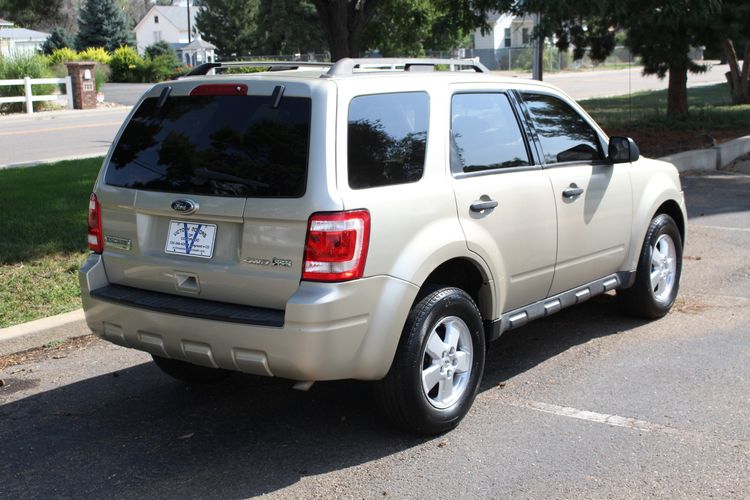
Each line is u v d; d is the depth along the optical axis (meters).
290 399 5.39
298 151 4.23
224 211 4.34
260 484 4.26
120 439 4.86
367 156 4.36
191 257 4.52
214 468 4.45
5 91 31.55
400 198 4.42
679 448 4.50
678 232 6.85
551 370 5.74
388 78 4.63
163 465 4.51
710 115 21.45
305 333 4.09
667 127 19.45
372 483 4.22
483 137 5.12
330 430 4.88
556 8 13.19
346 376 4.27
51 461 4.60
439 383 4.70
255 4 64.00
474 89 5.14
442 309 4.60
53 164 15.16
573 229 5.68
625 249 6.30
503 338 6.48
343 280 4.14
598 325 6.71
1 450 4.75
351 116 4.34
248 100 4.47
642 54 19.78
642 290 6.54
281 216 4.18
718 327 6.56
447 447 4.61
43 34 68.19
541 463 4.38
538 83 5.73
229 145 4.45
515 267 5.21
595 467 4.32
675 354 5.97
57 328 6.55
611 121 20.97
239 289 4.36
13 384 5.77
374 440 4.73
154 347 4.61
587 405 5.12
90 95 33.28
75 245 8.68
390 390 4.50
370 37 16.67
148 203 4.62
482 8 14.42
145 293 4.73
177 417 5.16
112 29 68.19
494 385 5.51
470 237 4.78
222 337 4.27
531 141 5.47
